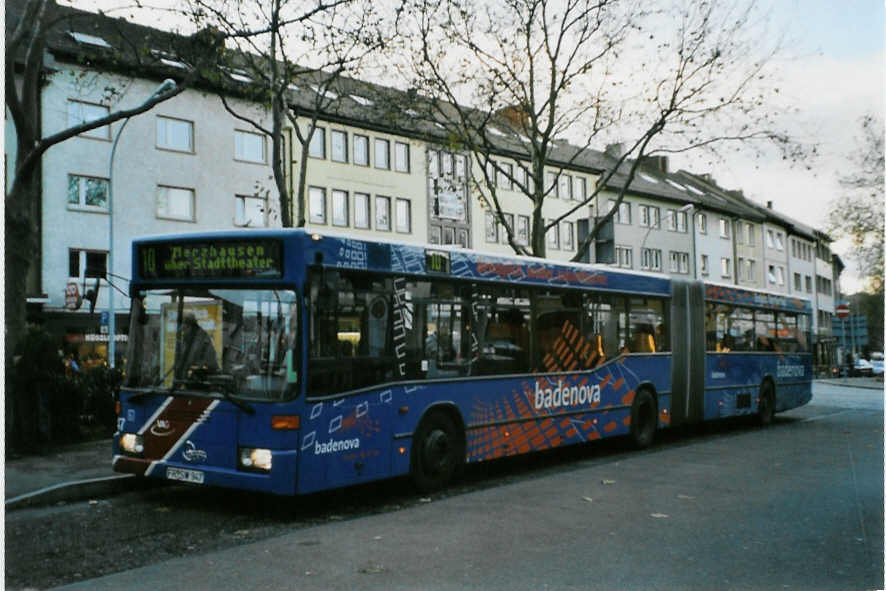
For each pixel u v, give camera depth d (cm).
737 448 1491
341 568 650
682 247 6688
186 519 845
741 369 1855
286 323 841
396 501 955
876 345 8081
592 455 1400
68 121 3300
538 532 781
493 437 1116
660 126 2098
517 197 5306
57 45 3231
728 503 933
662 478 1121
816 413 2369
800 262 8825
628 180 2266
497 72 2127
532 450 1191
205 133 3741
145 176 3538
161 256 915
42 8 1234
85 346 3278
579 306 1327
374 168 4478
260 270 859
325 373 858
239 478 833
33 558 684
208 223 3741
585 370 1327
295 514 877
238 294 869
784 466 1241
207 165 3744
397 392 956
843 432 1795
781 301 2084
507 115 2273
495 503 936
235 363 860
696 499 958
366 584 606
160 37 1614
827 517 856
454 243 4906
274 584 605
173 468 876
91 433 1338
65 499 925
